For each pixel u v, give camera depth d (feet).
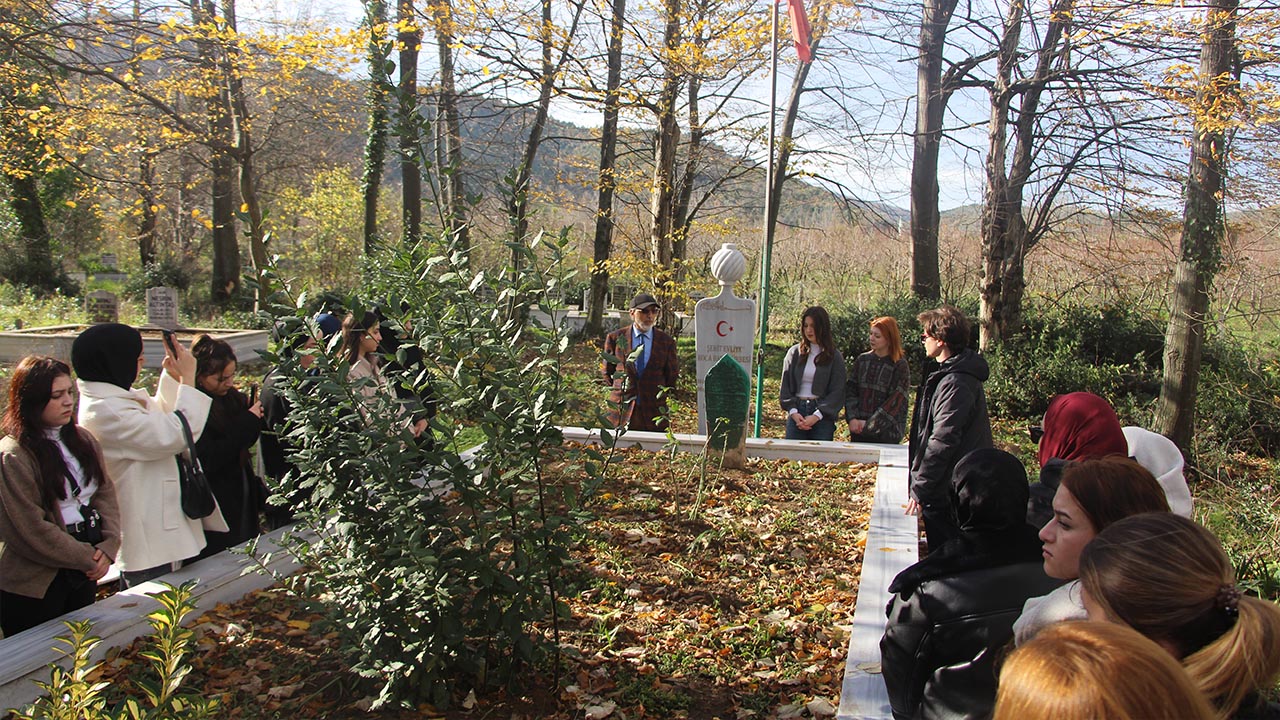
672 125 53.16
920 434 17.25
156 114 54.44
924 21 47.50
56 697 8.18
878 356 26.96
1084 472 7.80
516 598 11.94
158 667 9.03
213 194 87.97
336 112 64.03
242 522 17.54
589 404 13.61
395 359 12.53
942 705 8.85
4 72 42.75
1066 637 4.55
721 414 25.55
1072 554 7.77
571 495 12.12
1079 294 59.00
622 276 63.93
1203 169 36.06
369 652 11.87
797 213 78.02
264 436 18.65
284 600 16.38
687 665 14.42
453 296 12.20
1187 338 37.70
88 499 13.87
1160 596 5.50
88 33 42.47
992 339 50.62
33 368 13.11
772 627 15.65
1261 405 41.88
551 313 12.32
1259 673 5.23
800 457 26.86
